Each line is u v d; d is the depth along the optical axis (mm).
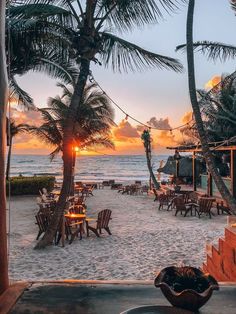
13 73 10797
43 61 11461
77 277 6926
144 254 8656
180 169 25875
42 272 7230
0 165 2791
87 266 7676
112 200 22125
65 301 2609
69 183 9695
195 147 19344
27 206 18344
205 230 11555
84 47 9703
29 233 11281
